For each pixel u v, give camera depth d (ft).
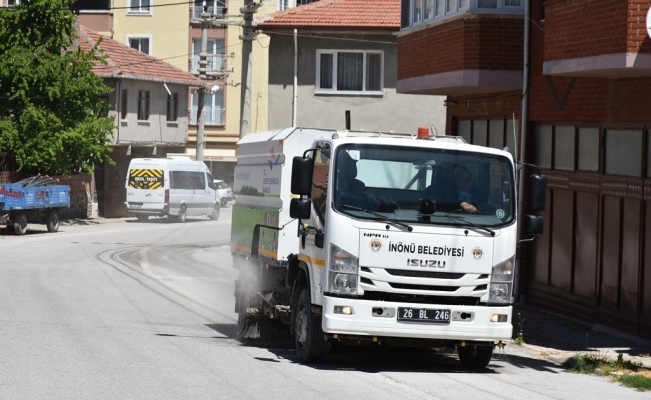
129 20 522.88
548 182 136.67
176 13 522.88
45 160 320.70
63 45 333.83
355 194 86.38
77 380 77.77
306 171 87.10
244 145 119.85
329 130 101.96
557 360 99.71
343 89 270.46
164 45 523.70
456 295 86.28
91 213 382.01
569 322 125.08
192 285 169.58
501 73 141.18
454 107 171.83
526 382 86.02
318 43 269.44
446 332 85.66
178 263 212.43
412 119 270.46
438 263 85.81
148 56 437.58
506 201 88.94
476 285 86.53
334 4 275.18
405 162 87.92
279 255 100.22
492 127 157.89
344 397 73.41
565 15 112.47
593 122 123.95
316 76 270.26
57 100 327.67
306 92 270.46
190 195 380.58
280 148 101.96
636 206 113.29
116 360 88.58
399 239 85.40
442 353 104.88
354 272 84.94
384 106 270.26
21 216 286.46
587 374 92.48
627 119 113.80
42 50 324.60
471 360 94.38
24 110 318.04
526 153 141.28
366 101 270.26
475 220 87.51
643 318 111.14
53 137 319.27
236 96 531.09
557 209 134.62
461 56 141.90
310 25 267.39
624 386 85.40
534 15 137.59
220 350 98.84
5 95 322.14
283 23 268.21
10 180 322.75
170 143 436.76
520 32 141.18
